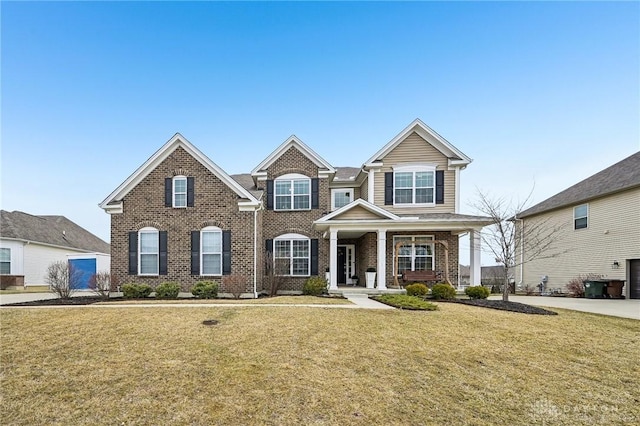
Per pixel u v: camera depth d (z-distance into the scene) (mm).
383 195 18062
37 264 28891
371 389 5270
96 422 4387
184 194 16672
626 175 19062
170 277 16422
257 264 16797
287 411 4613
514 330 8523
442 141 17781
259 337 7730
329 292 15578
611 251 18984
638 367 6266
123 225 16719
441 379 5664
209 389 5250
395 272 16531
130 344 7312
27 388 5348
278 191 18469
